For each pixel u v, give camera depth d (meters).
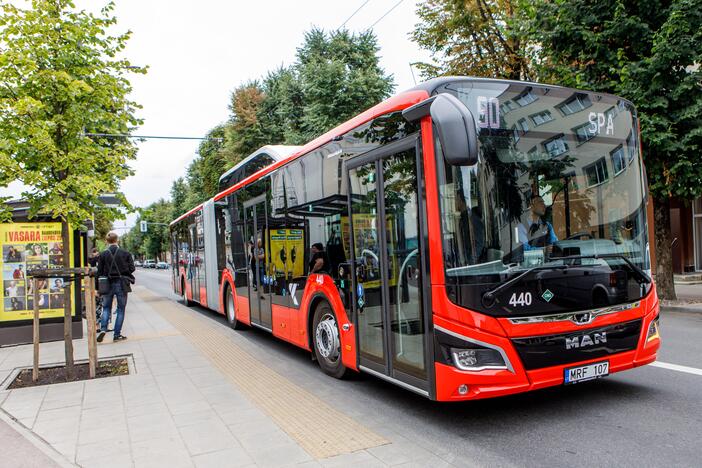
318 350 7.14
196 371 7.49
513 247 4.46
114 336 10.35
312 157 7.13
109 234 10.45
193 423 5.18
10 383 7.06
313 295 7.12
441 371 4.45
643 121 10.88
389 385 6.48
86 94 7.14
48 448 4.60
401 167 5.02
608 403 5.25
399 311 5.11
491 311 4.30
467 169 4.42
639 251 5.16
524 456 4.11
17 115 6.86
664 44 10.54
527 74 17.81
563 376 4.53
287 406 5.68
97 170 7.84
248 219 10.27
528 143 4.71
